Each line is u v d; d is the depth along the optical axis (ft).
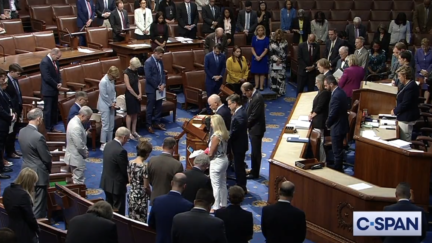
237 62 45.73
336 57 46.85
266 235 21.27
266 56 49.88
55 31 55.42
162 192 24.52
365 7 65.16
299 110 36.76
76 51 47.19
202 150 30.04
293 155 29.25
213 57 44.11
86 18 52.75
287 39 56.34
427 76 42.52
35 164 26.20
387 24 60.49
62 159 31.83
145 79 41.45
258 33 49.75
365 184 25.94
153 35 48.49
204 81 45.75
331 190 25.98
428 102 42.63
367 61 44.45
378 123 34.58
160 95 40.93
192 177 24.04
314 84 47.83
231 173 34.32
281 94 50.83
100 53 47.57
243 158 31.17
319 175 26.71
